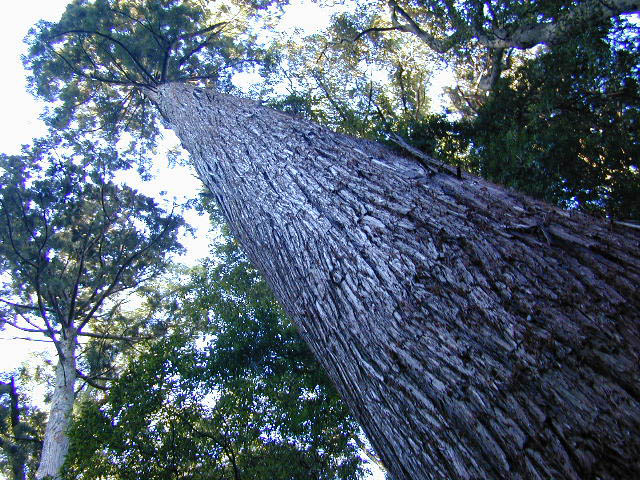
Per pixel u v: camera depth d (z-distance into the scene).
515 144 5.73
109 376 12.20
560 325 1.39
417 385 1.61
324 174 2.68
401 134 6.70
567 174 5.82
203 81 13.09
